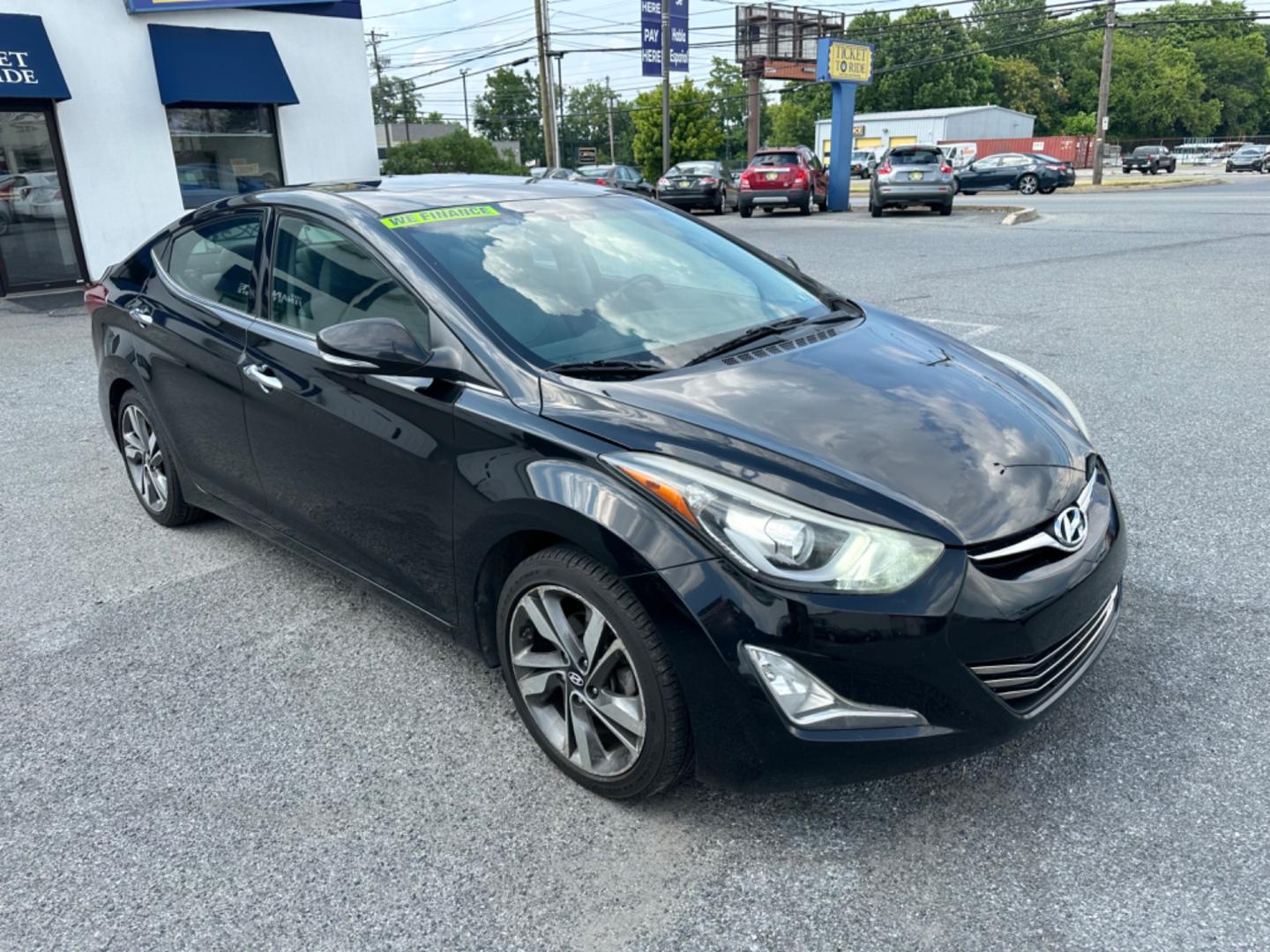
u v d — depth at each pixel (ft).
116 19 42.55
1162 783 8.26
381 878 7.65
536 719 8.86
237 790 8.77
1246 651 10.14
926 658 7.07
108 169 43.42
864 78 84.74
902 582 7.05
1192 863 7.37
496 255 10.25
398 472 9.45
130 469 15.24
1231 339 23.79
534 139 368.48
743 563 7.16
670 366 9.19
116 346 13.96
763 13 134.92
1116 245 44.42
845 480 7.47
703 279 11.30
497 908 7.30
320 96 49.65
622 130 375.86
